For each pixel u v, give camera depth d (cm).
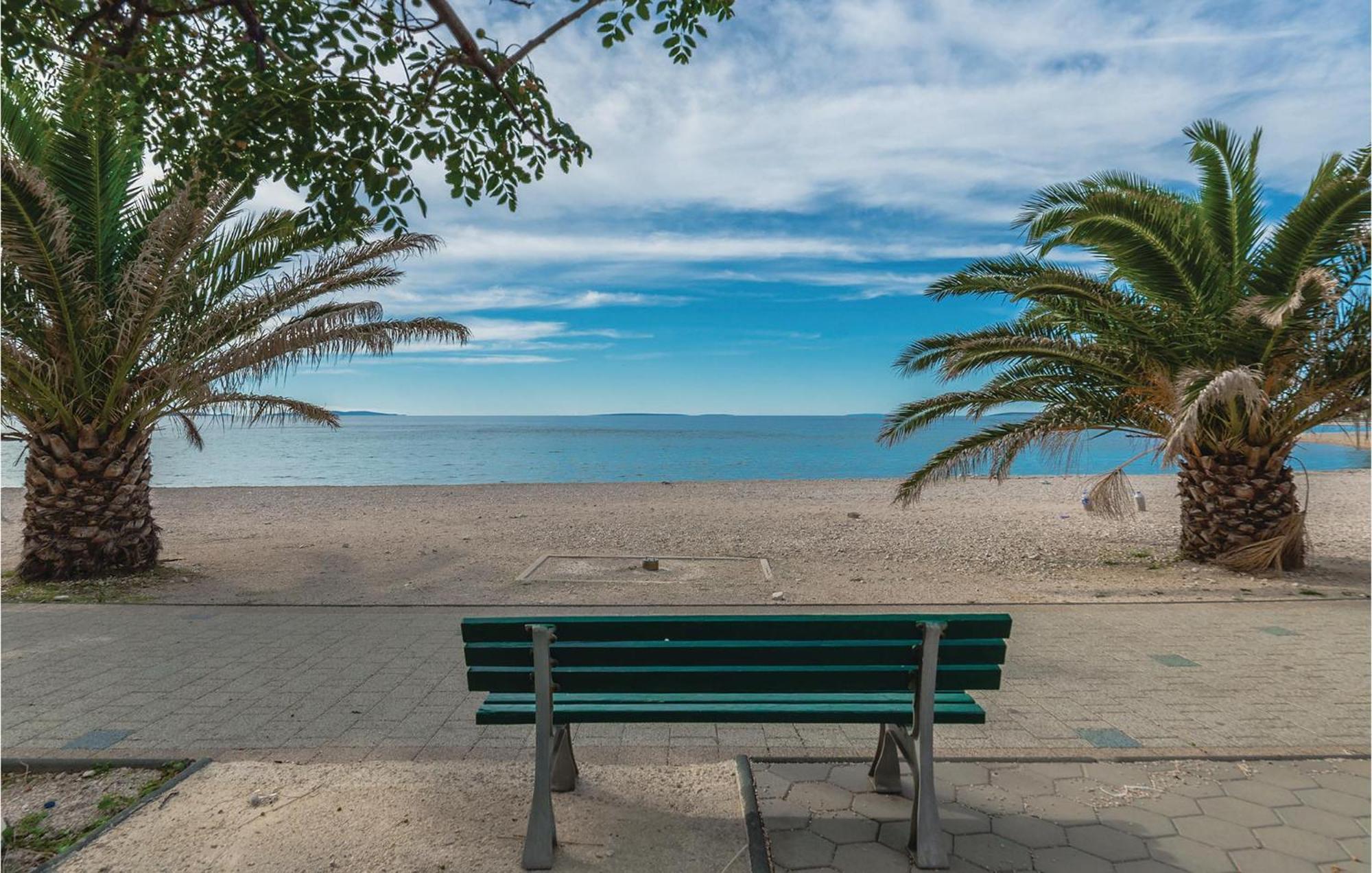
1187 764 372
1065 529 1359
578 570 959
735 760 372
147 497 983
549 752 294
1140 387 939
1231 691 487
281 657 577
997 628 299
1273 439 945
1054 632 643
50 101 847
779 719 302
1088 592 821
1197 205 1009
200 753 397
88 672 541
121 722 443
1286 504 958
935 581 900
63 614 723
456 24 369
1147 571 956
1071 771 365
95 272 907
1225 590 827
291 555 1098
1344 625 662
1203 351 904
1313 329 848
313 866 284
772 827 314
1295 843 302
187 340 909
